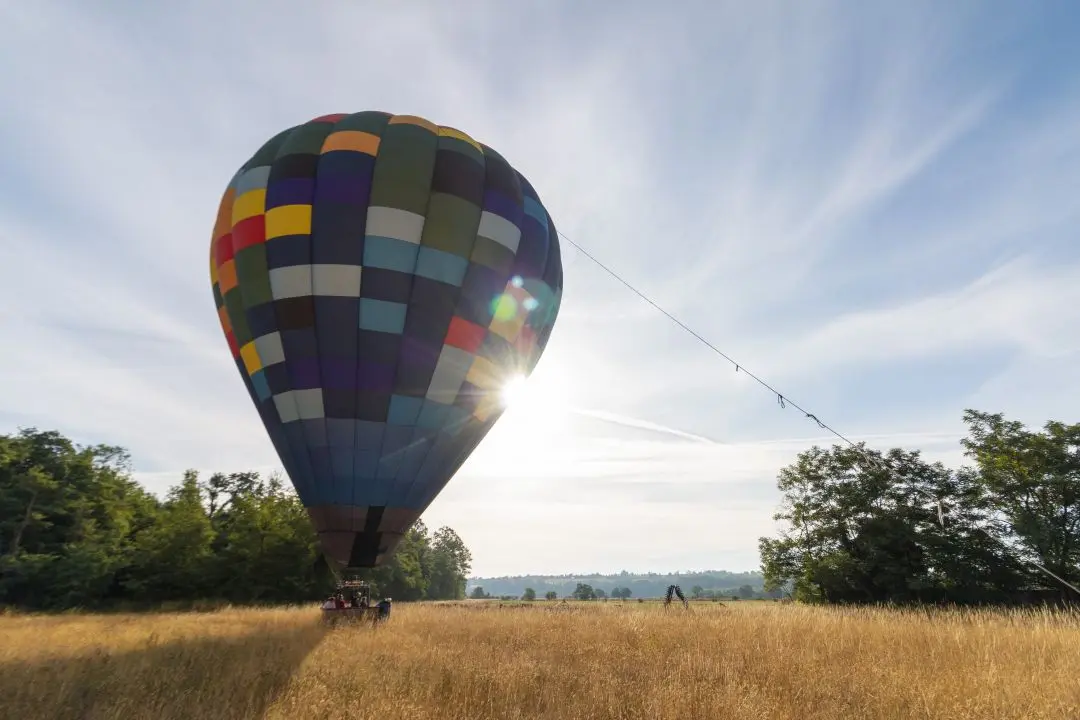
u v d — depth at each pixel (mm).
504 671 7625
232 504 45781
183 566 35625
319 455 13852
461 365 14930
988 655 8156
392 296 14297
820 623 11891
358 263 14328
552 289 17297
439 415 14594
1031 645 8945
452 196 15289
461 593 98188
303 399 13961
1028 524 27375
